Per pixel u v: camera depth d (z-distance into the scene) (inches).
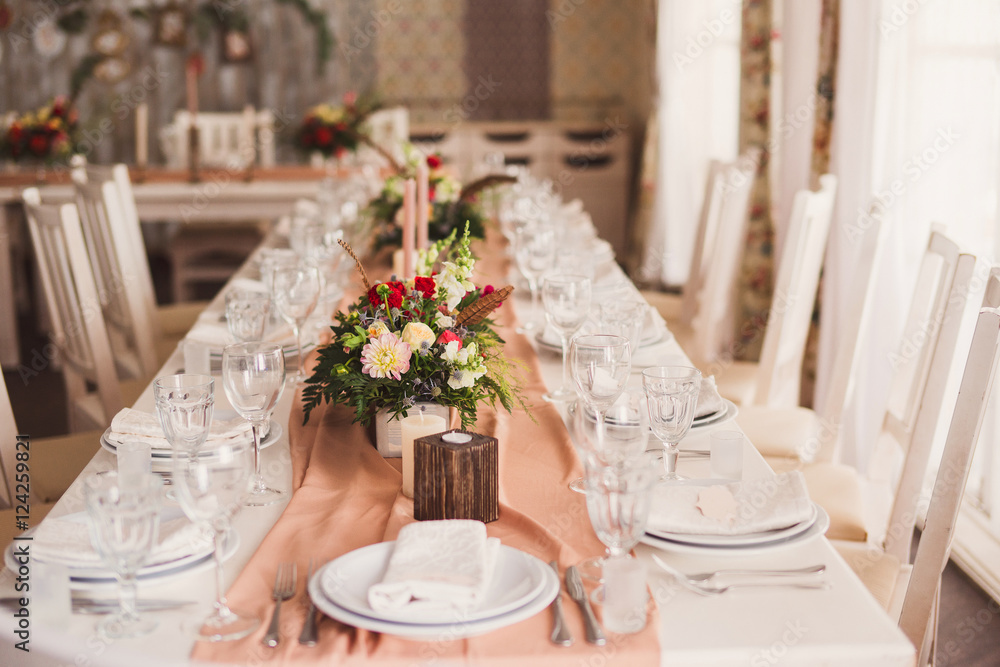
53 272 96.8
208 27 262.5
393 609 34.6
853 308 78.9
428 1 265.4
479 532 38.7
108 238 108.2
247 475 35.7
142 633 34.7
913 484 62.9
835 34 117.1
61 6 256.2
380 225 116.3
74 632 34.9
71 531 39.8
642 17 249.9
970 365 51.5
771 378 90.3
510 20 266.4
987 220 94.7
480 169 190.9
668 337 76.7
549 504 46.2
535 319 84.4
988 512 93.9
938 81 100.4
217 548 35.8
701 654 34.0
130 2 258.7
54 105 173.0
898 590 60.0
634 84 265.1
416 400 52.3
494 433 54.8
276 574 38.9
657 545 40.7
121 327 109.2
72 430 100.2
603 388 51.5
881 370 108.7
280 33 265.0
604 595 35.0
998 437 91.1
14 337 169.6
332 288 88.0
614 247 262.4
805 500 43.0
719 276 108.8
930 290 72.4
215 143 222.1
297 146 184.4
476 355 52.7
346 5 264.8
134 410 53.6
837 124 114.0
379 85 269.7
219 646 33.8
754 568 40.1
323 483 48.3
